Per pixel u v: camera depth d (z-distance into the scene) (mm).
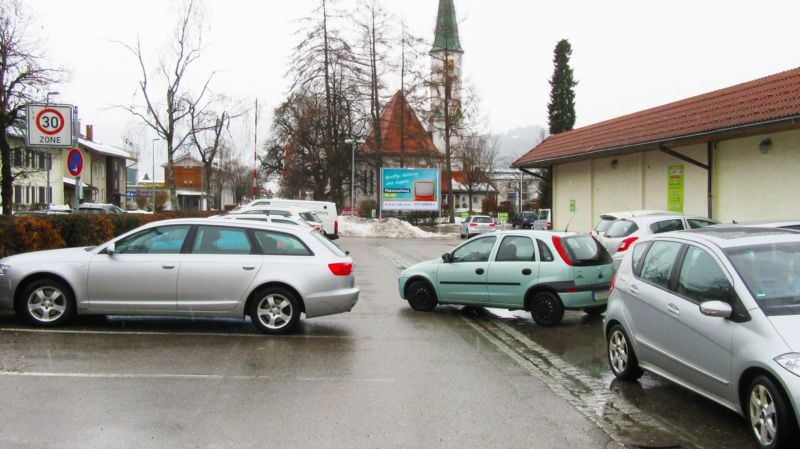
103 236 15758
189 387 6160
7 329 8492
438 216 53906
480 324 10148
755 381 4711
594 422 5445
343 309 8859
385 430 5117
